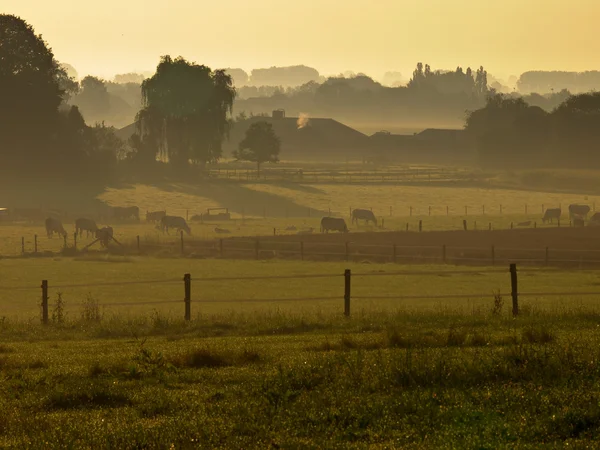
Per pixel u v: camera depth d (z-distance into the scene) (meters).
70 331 81.44
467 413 35.84
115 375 49.81
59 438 34.53
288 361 53.28
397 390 41.78
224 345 62.41
